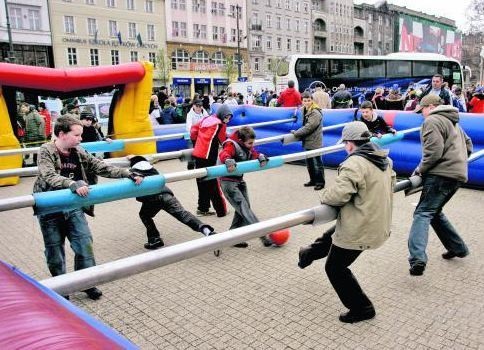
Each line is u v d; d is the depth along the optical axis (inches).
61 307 47.4
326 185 337.1
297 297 153.8
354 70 945.5
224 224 241.9
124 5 1838.1
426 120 160.6
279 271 176.7
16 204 121.8
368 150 122.9
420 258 159.5
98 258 196.9
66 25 1684.3
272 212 267.6
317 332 131.1
